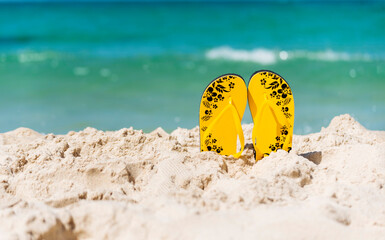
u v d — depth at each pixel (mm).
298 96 2658
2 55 4461
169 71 3594
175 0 11516
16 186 1340
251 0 10031
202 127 1491
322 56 4121
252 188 1284
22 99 2613
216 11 7746
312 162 1434
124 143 1497
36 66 3811
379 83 2971
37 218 1170
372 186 1331
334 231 1174
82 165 1366
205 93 1479
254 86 1489
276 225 1179
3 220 1182
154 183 1347
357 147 1474
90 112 2336
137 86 2994
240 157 1492
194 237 1152
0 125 2158
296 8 7500
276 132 1490
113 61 4117
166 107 2422
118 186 1332
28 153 1474
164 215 1204
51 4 10719
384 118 2211
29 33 6199
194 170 1396
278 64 3844
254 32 5781
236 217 1203
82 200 1262
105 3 10922
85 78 3273
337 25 5832
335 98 2588
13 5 10406
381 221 1224
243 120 2168
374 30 5422
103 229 1187
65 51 4812
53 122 2203
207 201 1237
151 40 5551
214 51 4684
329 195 1284
